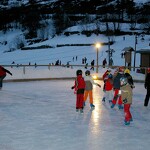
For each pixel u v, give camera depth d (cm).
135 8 15888
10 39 16375
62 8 17900
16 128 884
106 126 923
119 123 968
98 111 1180
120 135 819
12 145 713
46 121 986
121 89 938
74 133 833
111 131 861
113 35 11500
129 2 15725
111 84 1374
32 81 2514
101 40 11038
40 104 1344
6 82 2400
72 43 10938
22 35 15888
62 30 14162
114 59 7288
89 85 1241
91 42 10850
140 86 2238
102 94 1733
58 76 2706
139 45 9706
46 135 808
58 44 11062
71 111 1177
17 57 9688
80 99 1139
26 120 999
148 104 1395
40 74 2656
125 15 15362
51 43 11356
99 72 2966
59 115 1092
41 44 11519
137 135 822
